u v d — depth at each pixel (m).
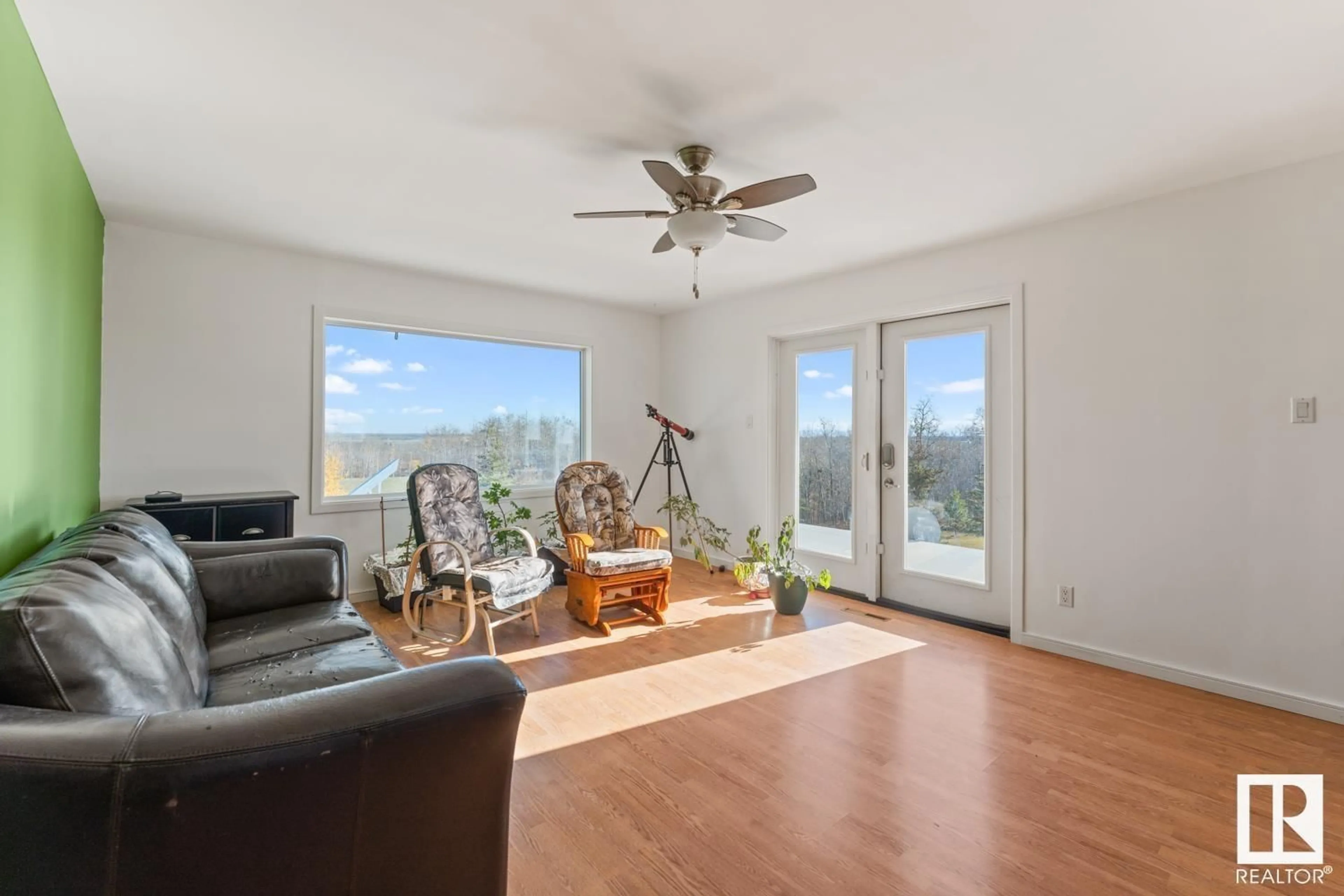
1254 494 2.60
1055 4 1.57
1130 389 2.94
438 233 3.44
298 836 0.96
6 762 0.81
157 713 1.09
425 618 3.77
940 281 3.69
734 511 5.11
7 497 1.62
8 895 0.83
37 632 0.97
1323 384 2.44
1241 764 2.10
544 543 4.85
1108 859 1.63
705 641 3.37
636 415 5.62
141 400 3.36
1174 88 1.96
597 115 2.14
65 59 1.83
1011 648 3.27
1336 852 1.65
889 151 2.40
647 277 4.41
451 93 2.01
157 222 3.27
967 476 3.75
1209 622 2.72
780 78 1.91
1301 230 2.48
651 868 1.59
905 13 1.61
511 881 1.54
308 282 3.89
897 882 1.55
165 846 0.88
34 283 1.85
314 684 1.71
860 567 4.30
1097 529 3.06
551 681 2.82
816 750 2.20
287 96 2.03
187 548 2.30
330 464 4.07
